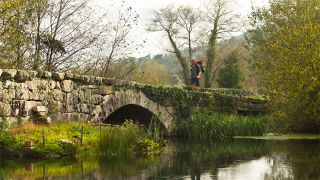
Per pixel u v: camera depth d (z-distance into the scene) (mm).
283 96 28062
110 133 19297
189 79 53531
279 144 24016
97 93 23812
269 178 13773
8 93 18547
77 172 14758
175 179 13750
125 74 32469
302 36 27062
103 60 29547
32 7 25312
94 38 28625
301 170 15156
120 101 25594
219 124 30312
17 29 24172
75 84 22406
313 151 20469
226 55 52219
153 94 28969
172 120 30812
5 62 24094
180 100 31328
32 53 25875
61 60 27781
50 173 14484
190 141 27453
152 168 15820
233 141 26875
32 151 17344
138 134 20891
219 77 48625
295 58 26875
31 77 19781
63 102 21531
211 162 17422
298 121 28516
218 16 51750
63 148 17922
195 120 30734
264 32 33031
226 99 34531
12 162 16531
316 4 28344
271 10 31062
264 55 32781
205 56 54125
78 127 20500
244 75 48438
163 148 22500
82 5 27953
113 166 16125
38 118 19953
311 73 26469
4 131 18000
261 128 30531
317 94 26766
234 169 15648
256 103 35844
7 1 22766
